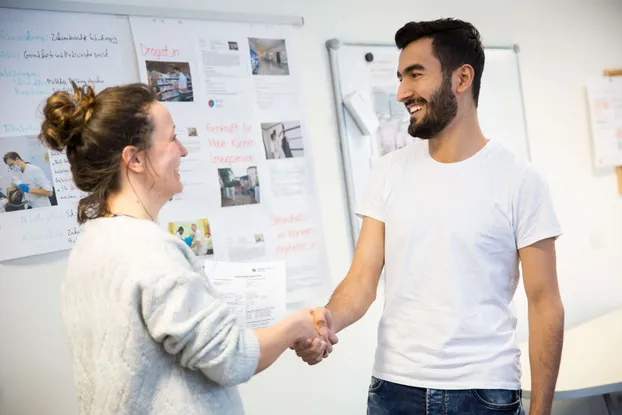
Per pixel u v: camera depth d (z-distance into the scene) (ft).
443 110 5.31
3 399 6.51
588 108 11.84
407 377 5.18
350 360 8.97
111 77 7.24
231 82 8.09
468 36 5.42
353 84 9.18
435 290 5.18
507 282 5.24
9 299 6.59
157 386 3.72
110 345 3.63
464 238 5.14
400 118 9.62
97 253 3.78
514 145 10.83
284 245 8.38
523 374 8.25
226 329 3.76
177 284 3.67
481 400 4.97
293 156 8.56
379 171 5.80
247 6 8.32
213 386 3.90
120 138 3.85
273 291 5.27
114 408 3.61
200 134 7.81
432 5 10.14
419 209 5.35
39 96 6.79
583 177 11.69
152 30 7.53
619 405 10.11
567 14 11.77
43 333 6.76
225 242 7.91
